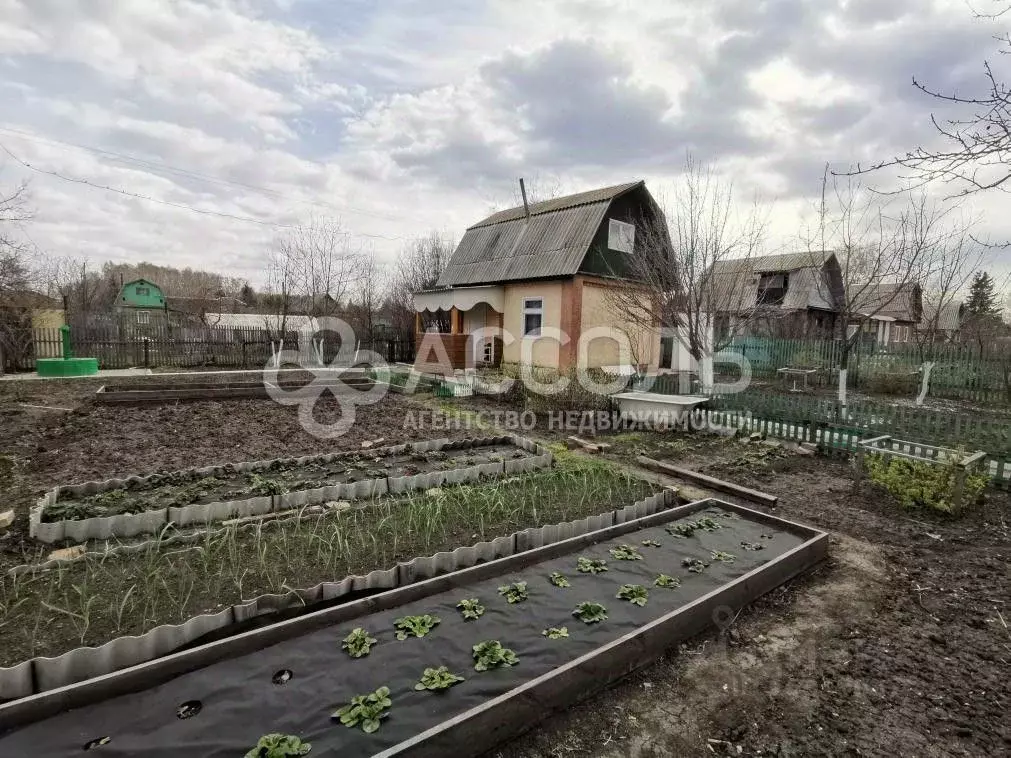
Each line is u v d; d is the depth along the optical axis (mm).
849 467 7445
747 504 5867
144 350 19500
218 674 2699
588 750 2400
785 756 2402
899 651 3191
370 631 3127
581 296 15352
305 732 2383
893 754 2414
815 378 17062
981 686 2879
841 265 13570
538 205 19938
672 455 8109
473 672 2814
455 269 20031
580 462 7062
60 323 18516
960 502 5441
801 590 3934
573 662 2676
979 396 14102
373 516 4914
